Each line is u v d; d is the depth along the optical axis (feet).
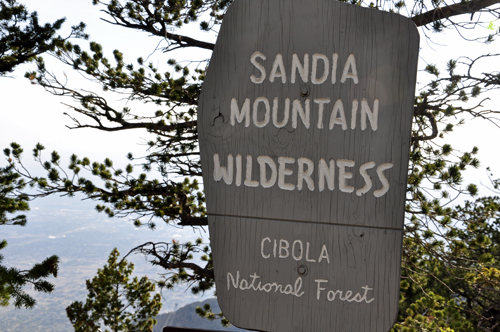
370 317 4.82
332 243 4.98
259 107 5.21
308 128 5.13
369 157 5.02
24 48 17.54
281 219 5.09
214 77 5.31
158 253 18.71
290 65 5.19
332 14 5.16
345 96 5.09
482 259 14.02
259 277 5.04
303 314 4.92
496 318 23.07
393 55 5.07
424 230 14.24
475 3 11.57
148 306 29.43
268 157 5.17
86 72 17.39
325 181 5.06
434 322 14.90
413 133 14.83
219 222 5.18
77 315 28.19
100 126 17.85
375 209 4.96
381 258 4.90
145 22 16.92
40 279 5.59
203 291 18.97
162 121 17.69
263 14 5.26
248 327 4.98
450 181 13.24
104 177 17.98
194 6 16.28
